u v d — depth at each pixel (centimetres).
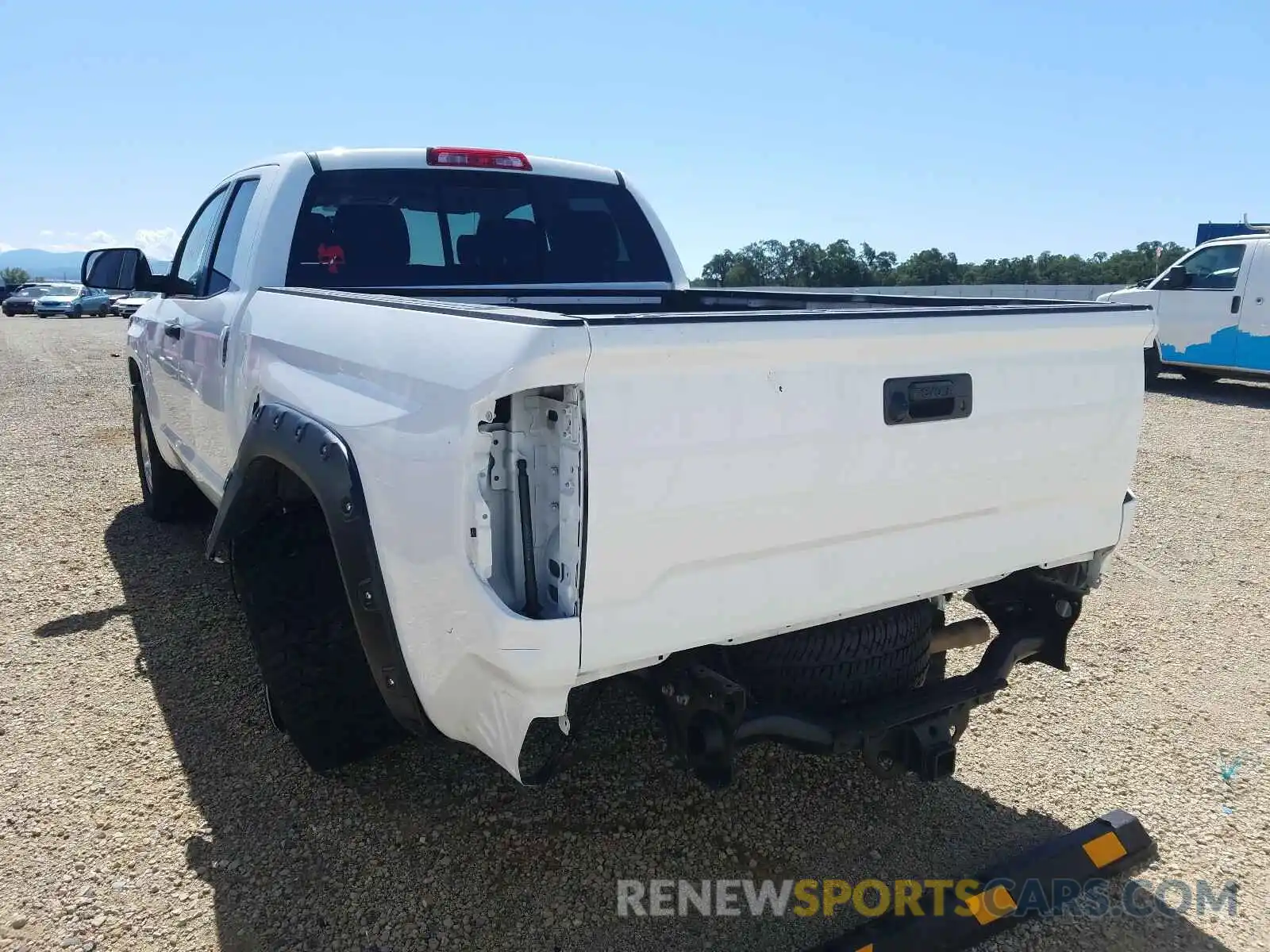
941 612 294
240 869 259
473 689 199
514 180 416
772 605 215
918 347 222
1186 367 1244
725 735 211
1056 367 251
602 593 190
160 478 553
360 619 218
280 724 298
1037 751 331
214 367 357
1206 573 518
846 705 245
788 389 206
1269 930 245
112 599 451
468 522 189
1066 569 289
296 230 360
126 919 239
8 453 793
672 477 194
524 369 177
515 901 249
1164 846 279
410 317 221
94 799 289
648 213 456
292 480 272
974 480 241
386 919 241
